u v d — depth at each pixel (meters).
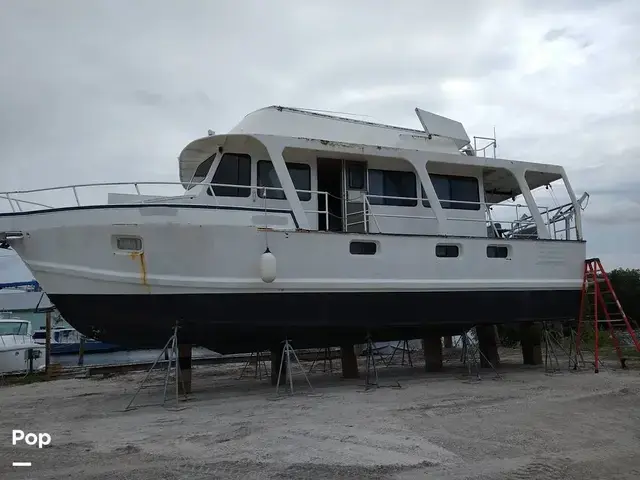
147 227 8.62
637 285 29.59
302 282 9.29
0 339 17.12
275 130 10.32
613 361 14.50
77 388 12.66
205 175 10.65
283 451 5.89
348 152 10.20
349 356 12.08
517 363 14.65
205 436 6.68
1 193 9.02
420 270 10.28
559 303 12.00
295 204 9.54
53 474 5.38
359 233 9.79
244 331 9.37
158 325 9.05
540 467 5.35
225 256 8.88
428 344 13.31
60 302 8.88
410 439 6.31
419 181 11.55
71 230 8.70
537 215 12.10
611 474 5.26
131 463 5.67
